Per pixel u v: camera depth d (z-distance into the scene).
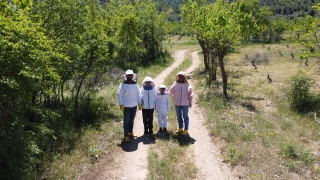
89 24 9.96
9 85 4.71
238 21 12.54
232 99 12.29
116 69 18.05
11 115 5.30
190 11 19.14
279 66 22.91
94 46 9.13
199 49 41.38
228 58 29.33
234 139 7.70
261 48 39.34
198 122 9.44
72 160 6.43
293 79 11.47
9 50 4.82
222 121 9.20
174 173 6.01
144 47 28.39
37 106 5.79
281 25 53.00
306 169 6.20
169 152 6.91
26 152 5.33
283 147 7.09
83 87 11.34
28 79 5.10
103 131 8.32
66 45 8.79
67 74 9.11
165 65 24.91
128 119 7.66
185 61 27.45
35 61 5.23
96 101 11.03
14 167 5.11
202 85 15.83
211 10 17.80
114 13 29.64
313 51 14.02
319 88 14.22
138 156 6.85
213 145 7.56
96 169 6.20
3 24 4.86
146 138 7.96
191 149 7.28
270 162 6.45
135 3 29.52
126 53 23.55
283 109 10.85
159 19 28.20
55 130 7.64
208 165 6.48
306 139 8.01
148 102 7.97
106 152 6.99
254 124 8.92
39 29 5.91
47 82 6.31
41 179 5.72
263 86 15.26
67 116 9.12
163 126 8.33
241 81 16.92
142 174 6.01
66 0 8.84
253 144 7.44
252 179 5.81
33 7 8.14
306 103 10.95
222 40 12.65
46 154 6.52
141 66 23.27
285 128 8.76
